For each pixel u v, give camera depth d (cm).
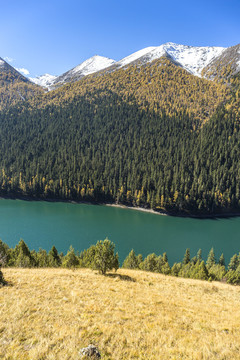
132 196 16725
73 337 1041
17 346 953
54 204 16600
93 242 9362
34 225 11250
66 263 3325
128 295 1817
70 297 1591
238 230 11825
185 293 2169
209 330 1288
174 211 15025
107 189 17625
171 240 10088
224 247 9456
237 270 5538
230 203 15700
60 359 876
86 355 892
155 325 1269
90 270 2880
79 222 12206
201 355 980
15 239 9319
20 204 16062
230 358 981
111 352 959
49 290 1702
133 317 1354
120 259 7938
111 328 1162
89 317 1280
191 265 5947
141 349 1009
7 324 1127
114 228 11462
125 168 19600
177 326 1296
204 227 12244
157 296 1905
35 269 2666
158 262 5169
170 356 970
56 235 10000
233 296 2325
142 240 9950
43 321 1184
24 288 1703
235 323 1430
